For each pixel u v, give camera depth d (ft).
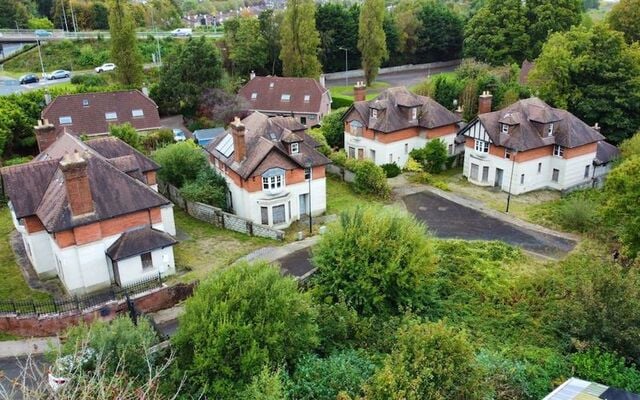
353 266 90.84
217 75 217.56
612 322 80.38
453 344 64.95
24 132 170.81
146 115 188.03
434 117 174.09
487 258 116.47
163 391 62.90
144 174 126.00
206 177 142.72
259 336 68.49
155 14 353.72
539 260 118.01
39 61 262.26
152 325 83.51
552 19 247.70
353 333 83.10
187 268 110.73
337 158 168.66
